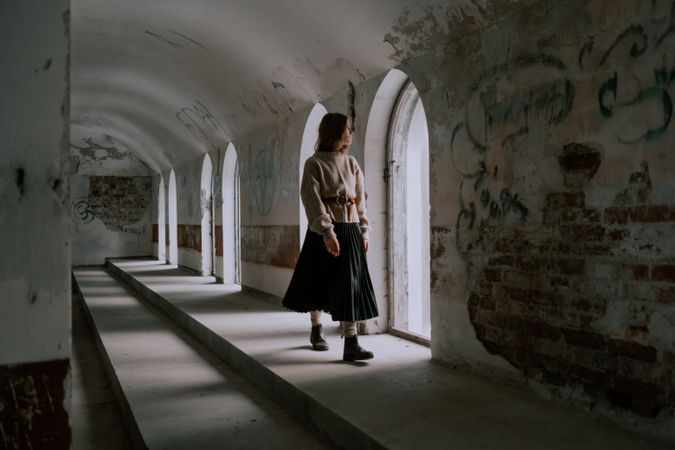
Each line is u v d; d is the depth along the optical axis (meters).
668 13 2.59
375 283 5.34
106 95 11.63
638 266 2.75
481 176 3.79
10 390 1.77
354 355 4.20
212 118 9.73
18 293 1.78
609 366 2.91
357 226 4.18
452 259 4.09
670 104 2.59
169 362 5.19
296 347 4.72
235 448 3.12
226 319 6.24
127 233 17.98
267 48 6.32
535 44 3.33
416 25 4.29
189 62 8.00
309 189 4.00
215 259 11.19
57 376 1.81
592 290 3.00
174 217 15.64
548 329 3.28
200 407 3.82
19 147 1.78
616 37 2.84
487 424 2.90
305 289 4.23
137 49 8.11
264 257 8.20
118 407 4.65
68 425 1.82
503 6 3.51
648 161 2.69
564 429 2.83
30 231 1.79
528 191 3.41
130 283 12.11
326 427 3.17
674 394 2.59
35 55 1.79
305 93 6.55
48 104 1.81
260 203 8.40
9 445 1.77
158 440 3.21
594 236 2.98
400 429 2.83
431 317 4.32
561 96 3.17
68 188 1.83
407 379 3.73
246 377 4.52
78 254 17.48
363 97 5.41
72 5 6.36
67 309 1.83
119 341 6.21
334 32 5.18
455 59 4.04
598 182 2.96
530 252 3.40
